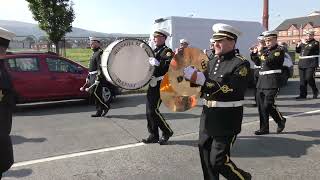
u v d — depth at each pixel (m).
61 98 11.79
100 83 9.97
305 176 5.71
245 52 15.20
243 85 4.44
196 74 4.15
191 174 5.83
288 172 5.87
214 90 4.30
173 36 13.98
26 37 20.78
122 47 6.42
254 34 15.48
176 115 10.02
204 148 4.68
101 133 8.32
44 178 5.79
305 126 8.59
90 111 10.94
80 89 11.25
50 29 17.30
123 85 6.48
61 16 17.23
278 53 7.70
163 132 7.38
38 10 17.25
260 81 7.89
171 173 5.88
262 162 6.32
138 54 6.60
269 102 7.81
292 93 13.70
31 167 6.27
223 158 4.49
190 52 4.56
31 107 11.76
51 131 8.59
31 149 7.24
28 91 11.25
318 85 15.66
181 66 4.51
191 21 14.34
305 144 7.25
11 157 3.90
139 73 6.63
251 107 11.05
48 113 10.73
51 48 18.50
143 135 8.09
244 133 8.06
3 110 3.78
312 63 12.40
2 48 3.79
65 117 10.12
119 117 9.97
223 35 4.37
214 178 4.66
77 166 6.28
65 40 20.30
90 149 7.18
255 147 7.10
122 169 6.09
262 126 7.95
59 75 11.73
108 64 6.31
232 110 4.47
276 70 7.79
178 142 7.48
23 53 11.52
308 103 11.64
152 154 6.79
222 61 4.46
